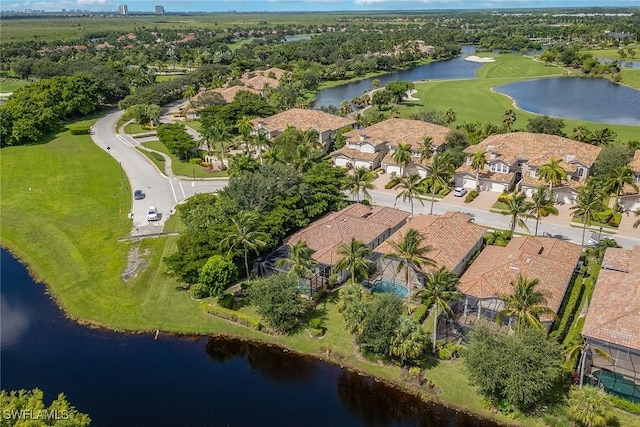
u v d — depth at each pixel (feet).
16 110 463.42
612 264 202.80
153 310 214.28
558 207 299.79
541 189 244.01
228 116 474.49
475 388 163.73
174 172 377.30
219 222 238.48
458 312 196.95
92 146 448.24
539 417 151.74
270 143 381.81
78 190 343.67
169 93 649.61
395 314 172.55
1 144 450.71
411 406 161.27
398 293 213.66
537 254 209.97
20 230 290.15
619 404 151.12
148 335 200.64
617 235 261.65
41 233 284.41
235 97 538.47
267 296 191.72
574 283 215.10
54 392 169.17
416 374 169.68
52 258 259.39
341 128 436.35
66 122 546.26
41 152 431.84
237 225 215.92
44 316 213.66
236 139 439.22
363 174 280.51
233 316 205.26
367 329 172.45
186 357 187.73
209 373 179.32
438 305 173.58
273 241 234.58
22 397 128.88
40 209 314.35
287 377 176.55
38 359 186.39
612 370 160.66
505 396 154.10
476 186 330.75
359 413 159.63
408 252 187.62
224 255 220.02
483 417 154.71
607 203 291.17
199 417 159.33
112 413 160.56
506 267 196.54
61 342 196.54
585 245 250.57
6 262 260.42
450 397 162.30
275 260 228.02
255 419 158.20
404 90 615.98
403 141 371.15
